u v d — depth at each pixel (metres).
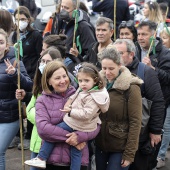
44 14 18.27
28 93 8.69
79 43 10.83
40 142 7.63
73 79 7.82
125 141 7.40
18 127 8.85
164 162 10.88
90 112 6.83
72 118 6.95
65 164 7.03
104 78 7.46
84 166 7.30
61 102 7.15
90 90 6.92
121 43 7.97
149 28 9.49
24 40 12.12
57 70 7.05
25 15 11.91
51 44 9.01
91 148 8.31
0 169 8.55
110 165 7.45
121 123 7.42
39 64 8.09
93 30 11.64
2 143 8.53
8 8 17.98
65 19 11.43
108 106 7.03
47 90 7.17
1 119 8.54
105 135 7.43
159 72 9.22
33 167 7.28
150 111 7.98
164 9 15.05
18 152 11.71
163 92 9.72
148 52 8.88
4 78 8.42
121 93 7.35
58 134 6.90
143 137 7.97
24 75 8.83
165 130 10.59
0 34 8.45
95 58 10.23
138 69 8.06
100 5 14.99
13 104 8.57
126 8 15.00
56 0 18.19
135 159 8.08
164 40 11.45
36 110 7.13
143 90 8.02
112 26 10.27
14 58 8.71
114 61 7.21
